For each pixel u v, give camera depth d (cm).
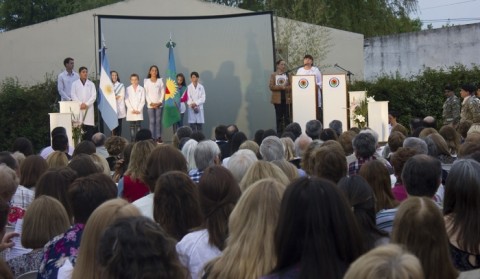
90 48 2145
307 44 2230
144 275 259
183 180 417
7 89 1872
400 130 1030
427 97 2061
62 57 2139
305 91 1538
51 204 434
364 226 392
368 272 205
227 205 396
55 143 877
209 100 1903
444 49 2631
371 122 1452
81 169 577
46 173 499
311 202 285
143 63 1866
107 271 264
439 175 461
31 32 2133
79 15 2145
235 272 317
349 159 750
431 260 310
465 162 405
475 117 1429
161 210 413
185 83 1791
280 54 2195
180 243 392
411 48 2702
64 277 366
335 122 1088
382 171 485
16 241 507
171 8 2183
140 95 1719
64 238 394
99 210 328
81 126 1457
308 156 657
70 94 1600
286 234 288
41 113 1855
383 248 212
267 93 1908
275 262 313
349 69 2333
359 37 2330
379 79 2134
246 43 1909
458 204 396
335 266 282
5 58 2130
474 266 392
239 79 1909
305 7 2753
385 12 3123
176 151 532
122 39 1856
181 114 1792
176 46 1891
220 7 2202
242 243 321
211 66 1903
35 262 425
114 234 266
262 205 323
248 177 476
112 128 1639
